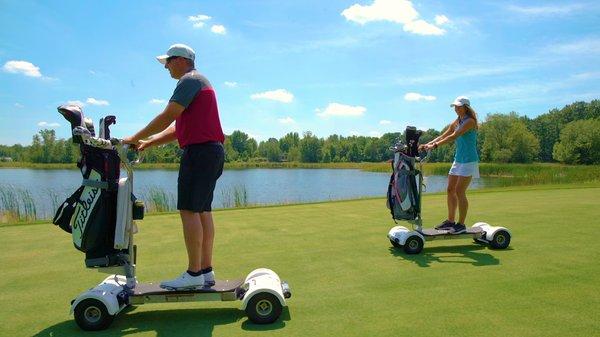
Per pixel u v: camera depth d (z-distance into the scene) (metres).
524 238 6.34
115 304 3.42
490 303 3.72
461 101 5.96
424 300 3.85
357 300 3.90
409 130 6.02
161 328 3.42
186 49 3.71
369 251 5.88
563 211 8.69
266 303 3.44
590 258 5.20
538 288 4.11
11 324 3.54
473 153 6.04
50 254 5.95
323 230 7.43
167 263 5.42
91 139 3.34
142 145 3.95
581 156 69.56
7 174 46.28
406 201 5.95
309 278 4.65
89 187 3.53
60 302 4.05
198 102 3.57
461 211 6.11
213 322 3.52
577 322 3.28
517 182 24.75
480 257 5.43
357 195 24.75
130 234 3.67
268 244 6.38
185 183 3.60
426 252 5.82
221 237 6.91
